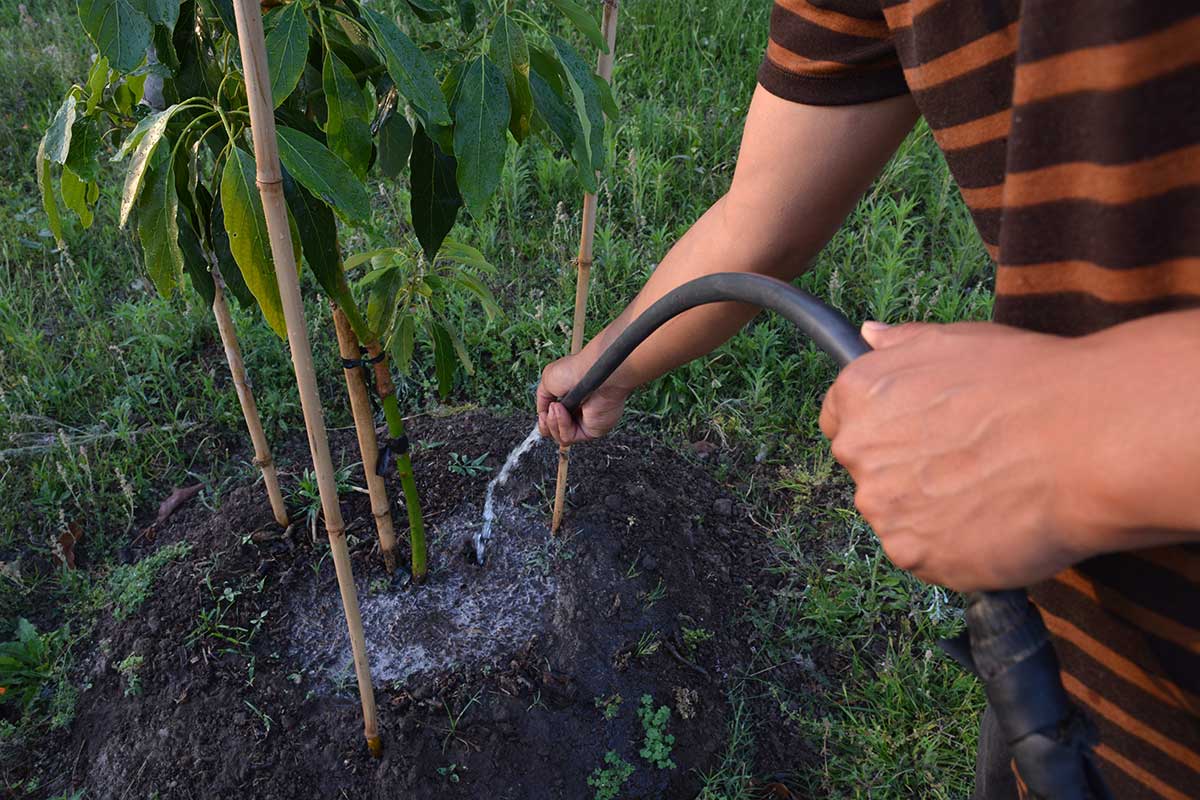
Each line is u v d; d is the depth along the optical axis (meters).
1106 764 0.88
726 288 1.02
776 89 1.10
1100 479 0.56
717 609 2.44
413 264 1.95
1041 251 0.72
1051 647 0.71
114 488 2.84
